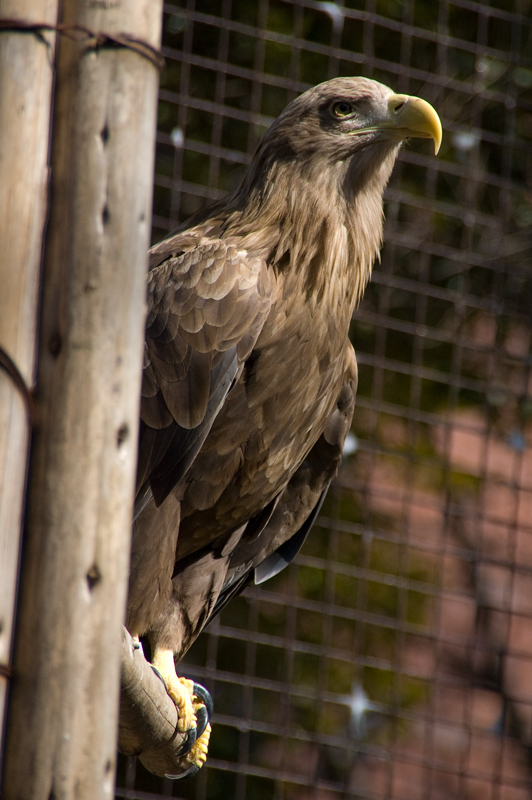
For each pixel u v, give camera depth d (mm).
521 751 12031
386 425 10930
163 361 5449
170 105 9930
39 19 2816
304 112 5898
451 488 11531
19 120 2766
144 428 5457
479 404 11008
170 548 5602
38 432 2773
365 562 8758
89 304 2818
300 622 10570
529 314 10367
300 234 5668
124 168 2891
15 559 2682
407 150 10547
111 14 2908
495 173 10969
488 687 9094
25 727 2678
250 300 5469
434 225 10805
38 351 2805
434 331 10055
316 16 10344
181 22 9750
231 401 5602
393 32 10531
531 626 14719
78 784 2691
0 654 2646
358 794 8492
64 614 2725
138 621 5574
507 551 11883
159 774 5766
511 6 11000
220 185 10133
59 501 2750
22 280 2744
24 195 2760
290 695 10453
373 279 9250
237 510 6031
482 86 10500
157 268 5688
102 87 2883
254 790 10297
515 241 10984
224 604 6930
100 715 2738
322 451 6844
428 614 11227
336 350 5871
